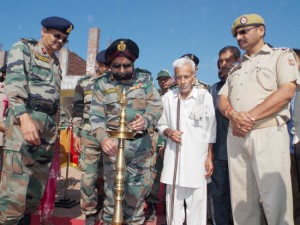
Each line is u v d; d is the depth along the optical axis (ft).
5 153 8.99
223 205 11.10
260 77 8.45
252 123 7.84
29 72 9.13
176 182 9.73
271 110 7.75
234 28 9.07
